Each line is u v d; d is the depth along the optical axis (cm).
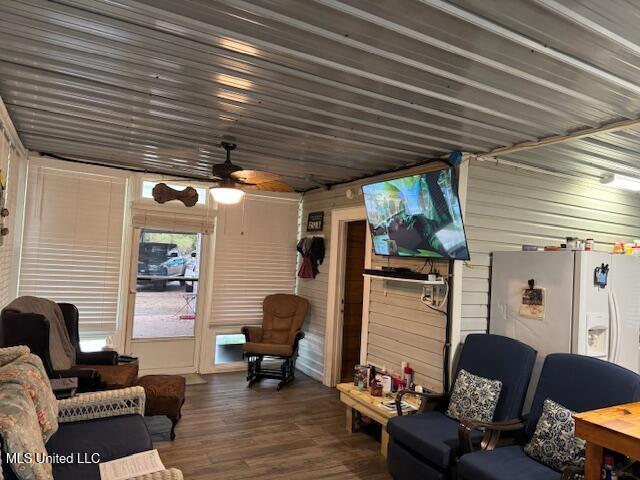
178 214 524
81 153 437
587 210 419
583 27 163
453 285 343
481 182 358
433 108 259
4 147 313
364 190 415
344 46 194
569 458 232
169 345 528
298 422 396
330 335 514
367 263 450
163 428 370
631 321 319
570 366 264
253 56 208
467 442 255
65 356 365
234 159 418
